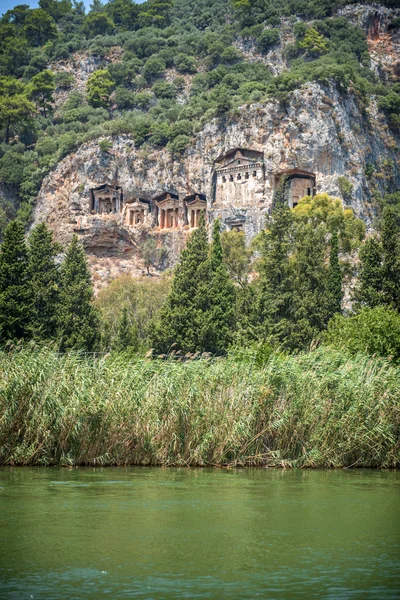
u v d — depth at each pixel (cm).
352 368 10750
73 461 9644
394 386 10431
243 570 5209
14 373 9731
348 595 4672
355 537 6141
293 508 7231
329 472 9625
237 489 8194
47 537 6044
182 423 9944
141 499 7550
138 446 9850
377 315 14900
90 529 6303
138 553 5612
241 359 11350
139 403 9900
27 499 7494
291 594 4688
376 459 10206
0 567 5256
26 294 19875
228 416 9944
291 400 10181
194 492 7981
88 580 4959
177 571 5178
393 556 5584
